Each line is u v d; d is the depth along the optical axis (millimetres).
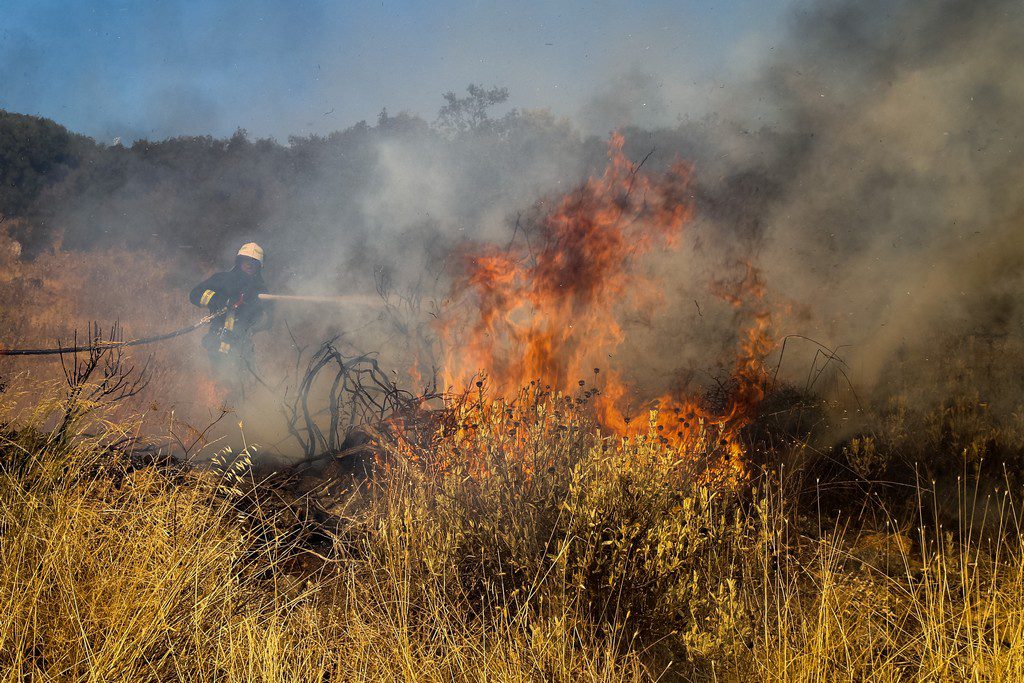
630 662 2797
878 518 4168
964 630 2943
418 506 3752
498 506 3516
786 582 3209
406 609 2988
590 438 4168
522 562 3189
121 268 14633
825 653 2660
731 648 2803
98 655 2504
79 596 2729
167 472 3926
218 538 3297
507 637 2908
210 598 2848
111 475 3943
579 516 3230
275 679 2520
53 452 3723
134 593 2783
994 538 3842
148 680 2535
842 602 3096
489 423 4227
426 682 2705
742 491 4012
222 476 4145
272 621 2797
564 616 2809
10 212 17688
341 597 3332
